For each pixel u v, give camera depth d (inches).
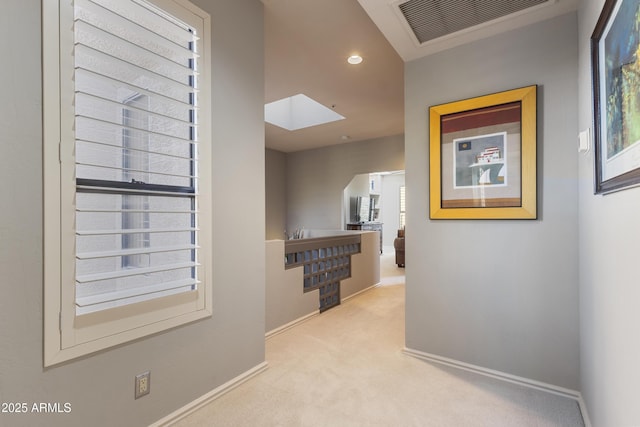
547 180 78.0
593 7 58.2
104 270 58.5
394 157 246.7
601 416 55.8
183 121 66.1
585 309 68.9
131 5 57.4
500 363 84.7
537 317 79.8
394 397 76.4
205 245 72.2
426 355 95.8
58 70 48.7
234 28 80.4
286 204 310.5
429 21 78.3
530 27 79.7
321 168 287.6
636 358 39.2
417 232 97.4
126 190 58.8
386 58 121.4
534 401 74.5
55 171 48.7
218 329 76.3
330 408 72.1
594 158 55.9
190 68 69.4
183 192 68.7
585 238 68.1
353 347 105.4
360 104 174.1
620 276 44.7
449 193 90.7
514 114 81.3
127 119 61.2
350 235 169.5
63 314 49.8
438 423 66.9
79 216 55.0
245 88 83.8
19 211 45.6
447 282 92.6
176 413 66.8
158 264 66.5
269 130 228.5
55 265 48.9
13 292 45.3
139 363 60.6
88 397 53.2
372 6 72.3
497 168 83.7
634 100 37.4
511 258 83.0
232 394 77.6
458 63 89.5
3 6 44.3
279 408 72.1
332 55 119.0
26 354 46.4
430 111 93.0
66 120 49.6
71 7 49.7
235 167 80.8
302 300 132.9
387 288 193.0
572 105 74.5
